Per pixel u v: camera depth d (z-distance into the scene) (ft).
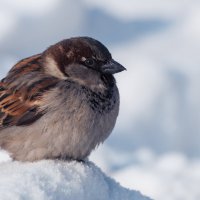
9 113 27.94
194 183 43.21
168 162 46.60
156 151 52.49
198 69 59.67
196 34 67.05
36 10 62.95
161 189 42.37
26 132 27.32
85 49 27.96
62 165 22.52
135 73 57.00
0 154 30.83
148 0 72.79
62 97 27.27
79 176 21.65
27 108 27.63
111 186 22.48
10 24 61.87
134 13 70.90
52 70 28.35
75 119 27.07
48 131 26.99
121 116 53.98
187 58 61.87
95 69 27.96
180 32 67.92
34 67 28.81
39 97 27.48
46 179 20.61
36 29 62.18
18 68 29.12
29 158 27.37
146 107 54.70
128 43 65.05
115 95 28.32
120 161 47.19
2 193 18.98
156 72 57.26
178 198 41.83
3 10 62.85
